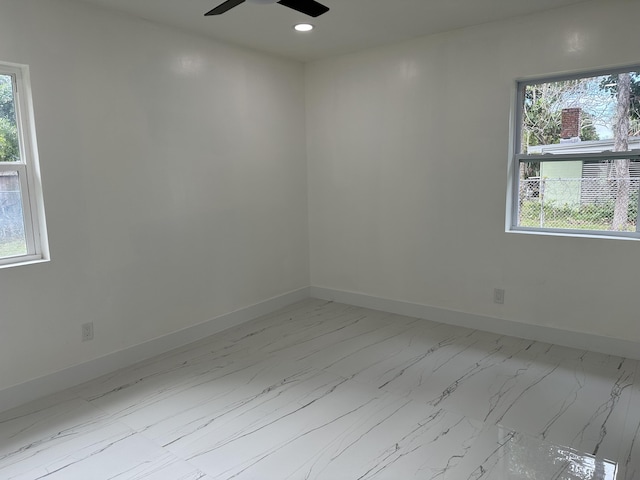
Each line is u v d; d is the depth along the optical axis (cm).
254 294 436
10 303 274
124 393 295
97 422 261
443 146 393
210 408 275
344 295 477
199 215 380
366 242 453
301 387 299
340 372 320
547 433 242
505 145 364
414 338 378
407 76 404
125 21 319
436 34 383
